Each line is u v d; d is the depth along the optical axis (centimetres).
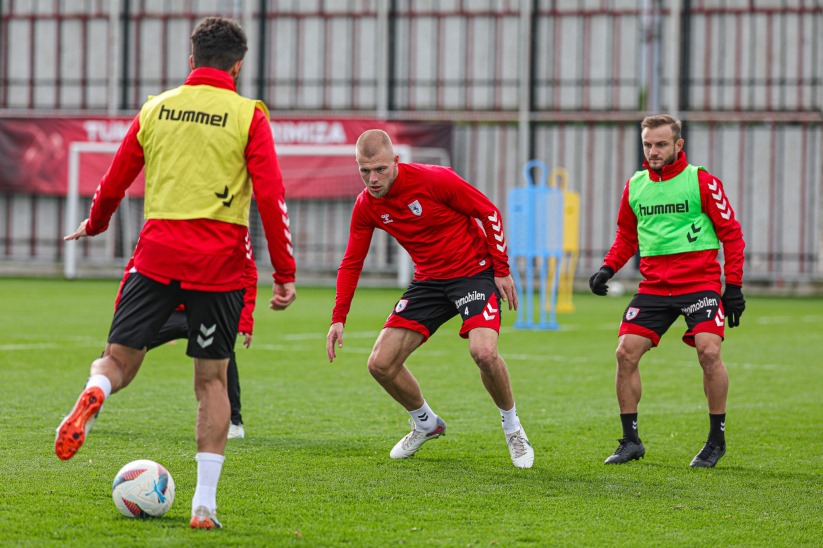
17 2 7731
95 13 7650
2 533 1126
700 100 7181
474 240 1589
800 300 6600
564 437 1841
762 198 7125
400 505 1300
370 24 7450
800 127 7056
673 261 1639
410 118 7412
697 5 7162
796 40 7056
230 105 1171
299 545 1100
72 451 1057
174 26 7588
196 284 1156
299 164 7306
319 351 3206
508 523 1219
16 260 7644
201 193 1158
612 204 7275
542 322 4281
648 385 2586
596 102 7281
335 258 7481
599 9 7256
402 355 1573
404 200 1533
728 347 3525
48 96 7731
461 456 1647
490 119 7306
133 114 7531
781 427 1967
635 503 1331
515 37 7344
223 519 1208
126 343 1155
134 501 1194
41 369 2642
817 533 1191
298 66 7531
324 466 1544
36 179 7394
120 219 7550
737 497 1374
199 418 1180
